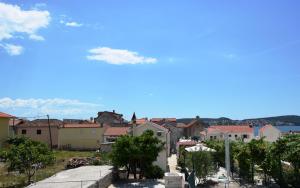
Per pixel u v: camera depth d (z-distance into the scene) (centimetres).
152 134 3841
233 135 8825
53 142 7600
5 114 5547
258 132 9269
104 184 3067
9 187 2988
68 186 2558
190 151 3809
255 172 4022
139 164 3734
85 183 2669
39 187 2539
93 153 6212
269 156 3344
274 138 8100
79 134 7506
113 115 10894
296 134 3228
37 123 7769
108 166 3894
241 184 3528
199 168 3616
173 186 3123
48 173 3697
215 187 3425
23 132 7544
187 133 10888
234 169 4438
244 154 3747
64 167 4212
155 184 3356
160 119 10538
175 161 6053
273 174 3331
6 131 5506
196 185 3516
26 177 3453
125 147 3644
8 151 3161
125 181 3538
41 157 3238
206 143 5822
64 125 7706
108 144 5116
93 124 7781
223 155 4556
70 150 7212
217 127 9219
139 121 8950
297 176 3142
